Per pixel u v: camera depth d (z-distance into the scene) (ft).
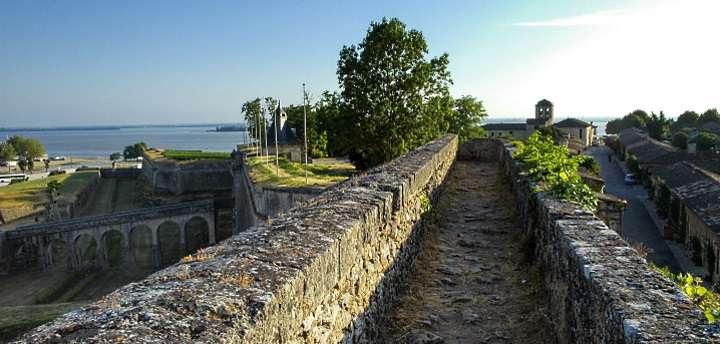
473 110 209.87
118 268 148.56
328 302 13.56
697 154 194.70
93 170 335.88
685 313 10.17
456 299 23.36
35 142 461.78
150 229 155.63
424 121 122.01
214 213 168.04
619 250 15.17
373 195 21.35
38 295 122.93
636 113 493.77
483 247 31.83
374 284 19.08
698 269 99.76
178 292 9.40
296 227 15.15
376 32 120.57
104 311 8.63
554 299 19.13
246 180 147.54
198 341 7.71
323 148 195.83
